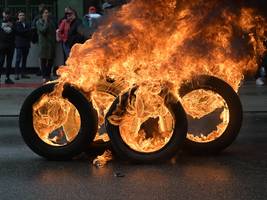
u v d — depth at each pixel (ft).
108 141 30.27
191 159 29.19
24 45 65.98
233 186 24.31
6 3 73.92
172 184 24.63
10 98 53.93
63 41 60.29
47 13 63.36
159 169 27.20
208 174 26.25
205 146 29.78
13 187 24.50
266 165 27.94
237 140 34.68
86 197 22.97
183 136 28.07
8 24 62.18
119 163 28.43
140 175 26.14
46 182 25.21
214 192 23.47
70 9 60.34
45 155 29.09
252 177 25.71
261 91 56.90
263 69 59.67
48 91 28.94
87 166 28.02
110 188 24.14
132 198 22.75
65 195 23.26
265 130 38.60
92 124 28.63
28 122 29.07
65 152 28.89
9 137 36.55
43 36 62.69
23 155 30.76
